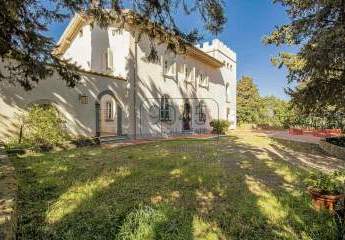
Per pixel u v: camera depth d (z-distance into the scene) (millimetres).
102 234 4121
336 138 18547
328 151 14516
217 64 30609
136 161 10156
